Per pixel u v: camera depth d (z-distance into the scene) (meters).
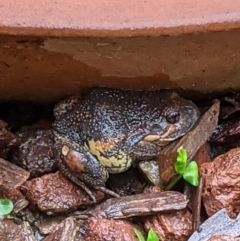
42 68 0.39
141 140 0.41
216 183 0.40
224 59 0.39
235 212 0.41
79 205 0.42
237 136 0.43
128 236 0.40
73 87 0.41
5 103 0.44
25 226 0.40
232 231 0.40
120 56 0.38
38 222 0.42
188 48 0.38
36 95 0.43
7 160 0.43
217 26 0.35
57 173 0.42
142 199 0.41
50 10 0.35
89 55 0.38
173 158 0.41
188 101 0.42
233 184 0.40
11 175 0.41
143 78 0.40
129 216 0.41
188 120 0.42
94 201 0.42
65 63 0.39
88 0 0.36
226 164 0.41
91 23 0.35
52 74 0.40
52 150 0.43
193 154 0.42
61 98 0.43
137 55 0.38
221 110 0.44
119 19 0.35
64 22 0.35
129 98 0.42
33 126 0.44
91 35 0.35
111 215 0.41
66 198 0.41
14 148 0.43
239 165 0.41
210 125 0.42
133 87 0.41
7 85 0.41
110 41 0.37
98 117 0.41
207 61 0.39
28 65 0.39
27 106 0.45
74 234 0.40
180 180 0.42
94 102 0.42
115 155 0.41
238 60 0.39
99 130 0.41
